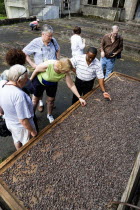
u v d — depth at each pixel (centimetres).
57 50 321
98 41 794
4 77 208
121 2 1432
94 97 315
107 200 158
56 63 237
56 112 396
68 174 181
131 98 321
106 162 195
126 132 241
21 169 183
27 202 155
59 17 1503
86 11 1648
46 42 289
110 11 1474
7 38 871
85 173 182
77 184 171
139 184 146
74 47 465
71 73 518
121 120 264
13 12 1545
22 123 193
